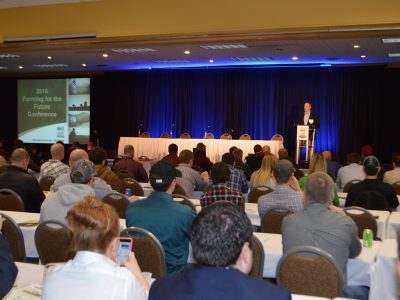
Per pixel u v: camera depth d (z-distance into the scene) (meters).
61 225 3.46
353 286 3.33
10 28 11.88
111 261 1.96
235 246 1.53
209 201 4.46
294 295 2.46
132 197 5.37
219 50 12.04
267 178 6.43
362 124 15.25
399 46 11.05
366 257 3.37
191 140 13.38
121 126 17.62
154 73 17.11
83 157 5.59
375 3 9.17
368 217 4.40
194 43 10.48
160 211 3.30
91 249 1.94
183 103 16.83
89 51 12.23
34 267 2.91
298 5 9.65
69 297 1.86
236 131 16.27
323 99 15.51
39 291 2.47
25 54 12.98
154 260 3.15
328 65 15.14
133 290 1.89
